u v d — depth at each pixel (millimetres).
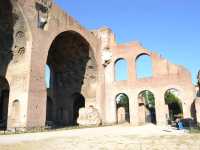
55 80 39031
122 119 38812
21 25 25125
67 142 13609
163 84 33469
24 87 24266
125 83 36062
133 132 19922
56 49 35781
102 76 37188
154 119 41750
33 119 23812
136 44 36531
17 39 25750
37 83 24984
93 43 36406
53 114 37562
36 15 26438
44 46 26750
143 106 36875
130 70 36188
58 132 21109
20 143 13164
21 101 24156
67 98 37938
